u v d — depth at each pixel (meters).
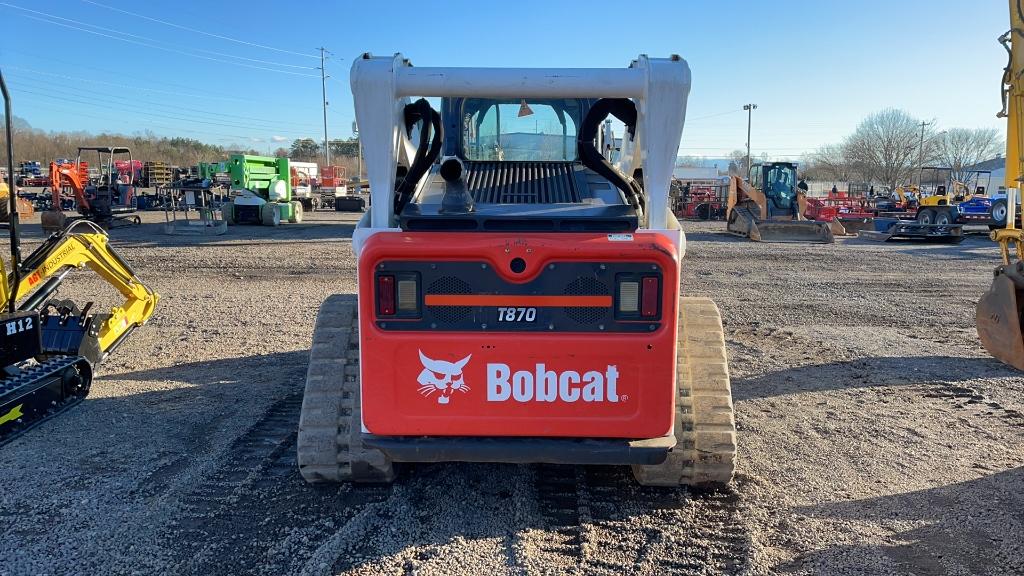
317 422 3.87
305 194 35.72
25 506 3.85
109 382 6.17
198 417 5.27
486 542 3.50
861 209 30.97
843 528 3.70
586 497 4.00
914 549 3.49
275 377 6.32
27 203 28.44
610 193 3.91
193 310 9.40
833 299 10.99
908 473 4.43
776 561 3.37
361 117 3.33
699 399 3.85
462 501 3.92
